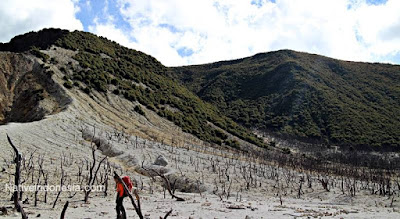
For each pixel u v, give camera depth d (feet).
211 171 155.74
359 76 592.60
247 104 527.81
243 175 153.69
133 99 273.75
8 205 55.77
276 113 484.74
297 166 220.02
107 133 183.73
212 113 356.38
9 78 242.78
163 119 268.82
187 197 93.81
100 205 66.23
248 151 265.54
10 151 113.09
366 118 447.01
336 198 122.72
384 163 285.23
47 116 183.01
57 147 137.49
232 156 212.64
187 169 151.23
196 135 263.90
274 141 386.73
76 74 264.72
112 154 155.84
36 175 91.09
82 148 147.64
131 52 404.36
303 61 630.33
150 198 84.74
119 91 273.75
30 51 268.62
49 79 240.53
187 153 185.26
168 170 140.36
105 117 219.20
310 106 480.23
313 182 160.25
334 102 481.46
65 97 220.23
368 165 285.84
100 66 301.84
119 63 340.59
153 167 143.13
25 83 240.53
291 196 126.62
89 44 346.54
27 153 116.26
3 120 216.54
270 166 196.34
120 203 42.91
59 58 281.54
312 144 393.70
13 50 339.57
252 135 353.31
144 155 161.58
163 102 305.12
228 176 143.13
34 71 251.60
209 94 568.00
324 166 244.83
